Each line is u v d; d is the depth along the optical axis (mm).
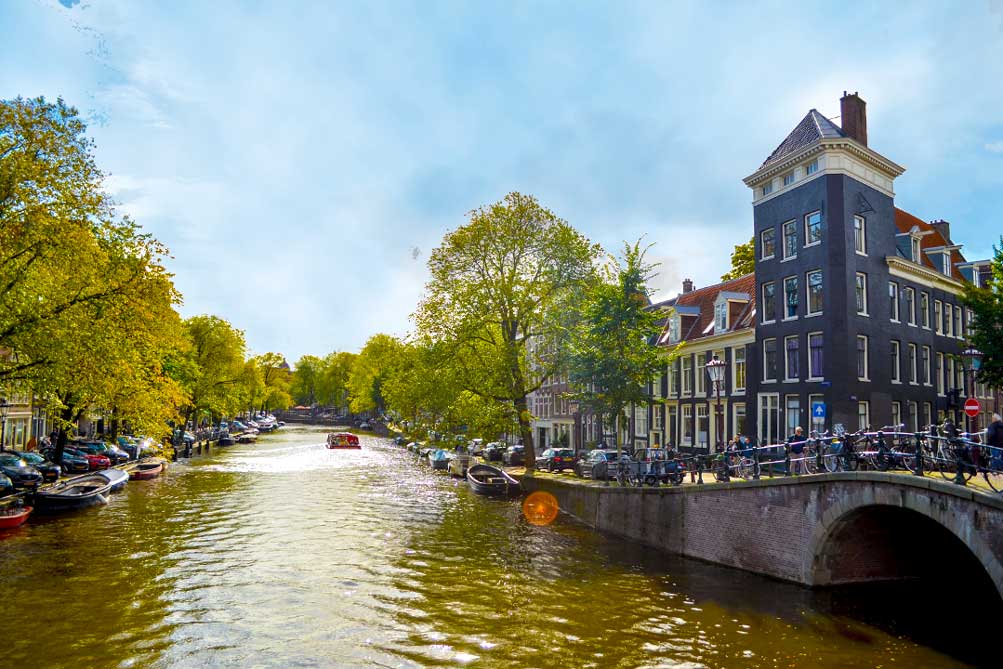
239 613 14492
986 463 14086
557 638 13094
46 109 19766
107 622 13789
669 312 26734
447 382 33156
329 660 12031
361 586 16578
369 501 30453
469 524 25125
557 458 33938
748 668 11680
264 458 52312
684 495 20141
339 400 127062
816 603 15188
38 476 27812
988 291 25734
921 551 17109
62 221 19469
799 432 21266
